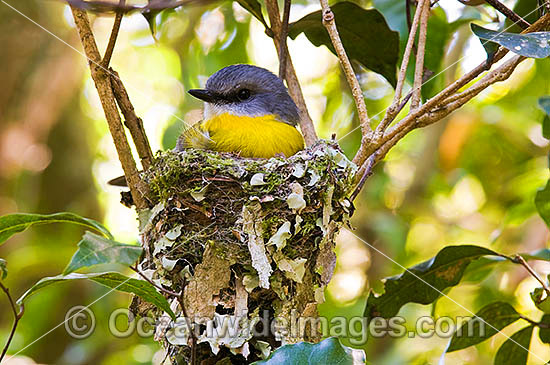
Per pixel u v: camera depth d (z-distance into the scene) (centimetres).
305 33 884
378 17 842
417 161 1499
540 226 1301
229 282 695
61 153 1482
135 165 648
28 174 1465
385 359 1252
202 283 679
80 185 1478
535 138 1434
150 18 676
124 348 1248
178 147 908
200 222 707
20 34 1438
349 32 866
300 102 855
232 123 884
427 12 679
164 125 1395
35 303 1288
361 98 656
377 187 1388
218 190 712
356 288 1407
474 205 1554
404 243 1339
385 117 651
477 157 1466
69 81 1473
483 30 620
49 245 1324
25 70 1452
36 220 541
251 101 902
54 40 1463
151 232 709
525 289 1244
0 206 1470
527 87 1407
